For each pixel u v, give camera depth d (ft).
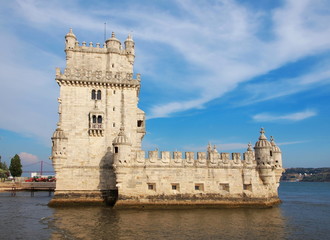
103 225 106.63
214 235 94.73
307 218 130.31
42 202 182.39
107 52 171.42
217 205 148.77
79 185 155.33
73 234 93.86
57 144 152.35
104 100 165.07
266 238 92.89
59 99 159.63
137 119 183.42
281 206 169.17
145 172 145.28
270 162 158.92
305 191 416.46
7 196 230.27
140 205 141.79
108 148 160.86
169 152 149.69
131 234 94.17
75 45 168.96
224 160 154.92
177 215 127.13
